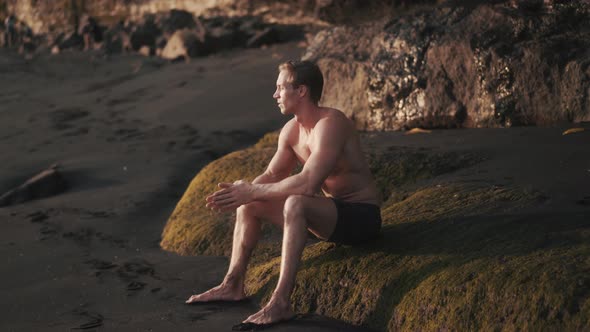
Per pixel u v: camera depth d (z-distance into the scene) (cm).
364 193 349
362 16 1405
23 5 2295
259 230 360
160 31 1792
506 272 281
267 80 1085
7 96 1270
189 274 412
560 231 312
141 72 1428
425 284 300
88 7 2144
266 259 407
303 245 321
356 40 745
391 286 315
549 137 525
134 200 593
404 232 357
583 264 271
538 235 312
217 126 870
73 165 721
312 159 330
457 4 686
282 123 855
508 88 606
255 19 1686
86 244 486
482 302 276
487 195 386
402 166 482
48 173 654
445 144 541
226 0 1786
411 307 298
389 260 331
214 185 522
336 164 345
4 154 802
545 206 354
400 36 691
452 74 645
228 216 476
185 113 959
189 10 1881
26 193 632
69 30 2061
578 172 409
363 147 550
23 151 814
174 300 367
